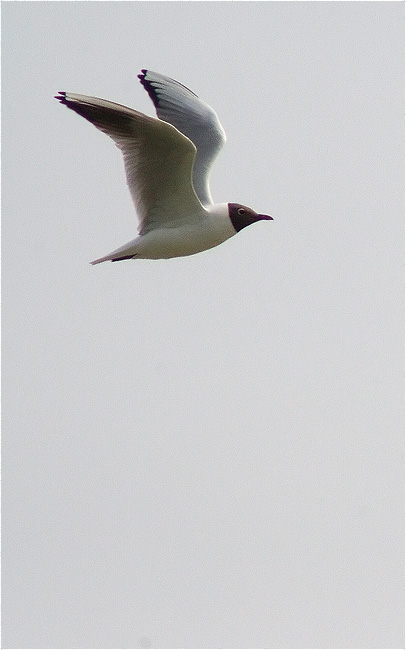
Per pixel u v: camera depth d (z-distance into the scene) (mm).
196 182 12539
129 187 11273
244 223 11922
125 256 11648
